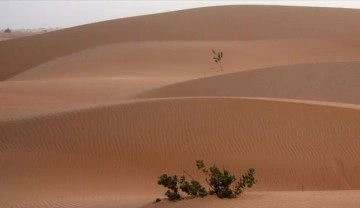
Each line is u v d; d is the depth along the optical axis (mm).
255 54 61906
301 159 16984
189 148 17703
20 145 18391
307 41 67438
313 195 10477
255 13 80312
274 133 18234
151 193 14773
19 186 15578
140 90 37781
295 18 76438
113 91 40156
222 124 18859
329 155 17094
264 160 17016
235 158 17141
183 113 19750
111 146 17953
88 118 19609
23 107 27547
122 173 16609
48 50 77750
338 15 77375
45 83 45469
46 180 16078
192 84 34719
